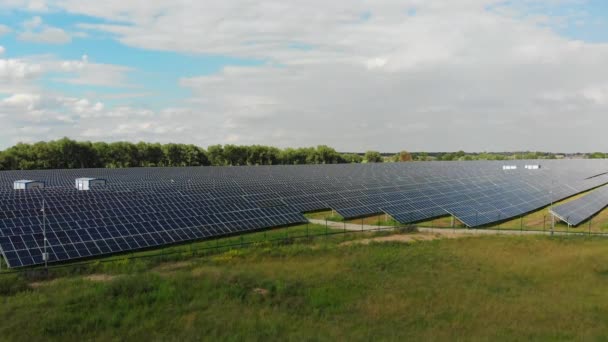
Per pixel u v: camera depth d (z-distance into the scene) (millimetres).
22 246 43156
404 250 53750
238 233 59938
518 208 88875
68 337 28734
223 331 30172
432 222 75875
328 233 61938
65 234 47094
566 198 115438
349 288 39875
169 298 35844
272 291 38344
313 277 42469
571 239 62062
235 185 93375
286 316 33281
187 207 62344
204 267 44438
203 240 55594
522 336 30125
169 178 116562
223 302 35469
